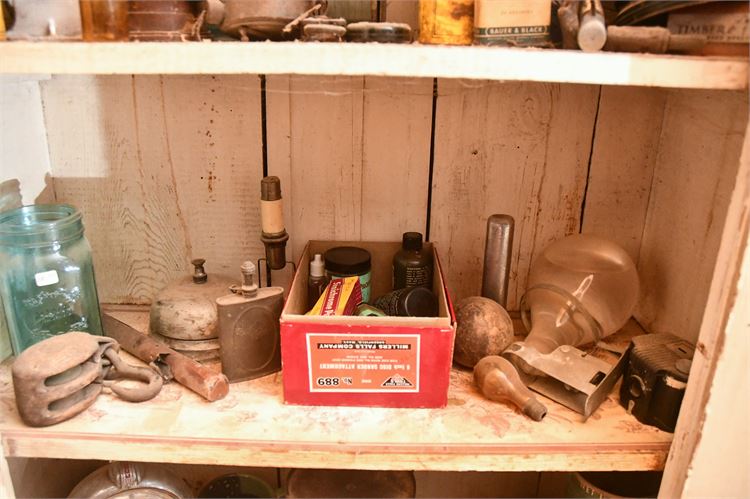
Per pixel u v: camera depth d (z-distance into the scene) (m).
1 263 0.82
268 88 0.91
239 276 1.02
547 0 0.65
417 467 0.72
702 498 0.71
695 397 0.67
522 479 1.20
